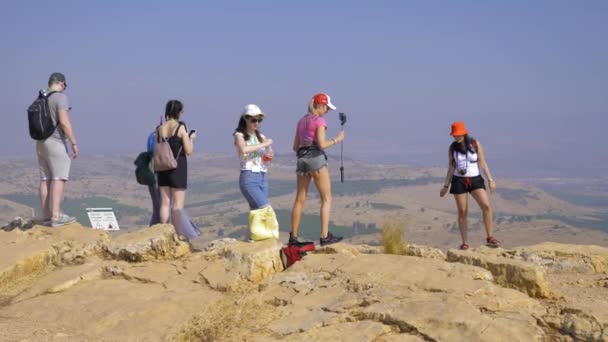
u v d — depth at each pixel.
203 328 6.52
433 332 5.63
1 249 9.10
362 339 5.66
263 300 6.98
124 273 8.11
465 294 6.38
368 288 6.82
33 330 6.67
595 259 9.81
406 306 6.10
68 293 7.66
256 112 8.86
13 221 10.77
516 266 7.08
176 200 9.56
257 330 6.26
